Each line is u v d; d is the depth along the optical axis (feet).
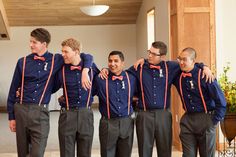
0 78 43.91
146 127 13.78
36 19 41.88
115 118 13.60
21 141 12.84
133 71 14.03
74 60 13.14
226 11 21.99
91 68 13.57
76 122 13.23
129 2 38.42
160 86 13.79
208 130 13.34
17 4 38.04
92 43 44.55
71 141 13.32
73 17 41.75
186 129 13.57
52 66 13.06
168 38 24.16
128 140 13.75
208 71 13.24
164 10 25.52
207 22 21.59
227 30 21.98
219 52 21.76
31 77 12.75
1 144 24.00
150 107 13.76
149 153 13.87
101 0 37.65
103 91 13.58
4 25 39.14
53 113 40.98
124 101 13.64
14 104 12.97
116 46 44.55
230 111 17.12
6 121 34.91
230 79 21.97
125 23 43.91
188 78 13.38
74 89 13.20
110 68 13.66
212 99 13.34
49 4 38.22
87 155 13.46
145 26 35.94
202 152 13.58
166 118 13.78
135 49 44.34
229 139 17.62
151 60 13.84
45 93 12.94
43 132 12.85
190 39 21.50
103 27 44.42
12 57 43.98
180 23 21.44
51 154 20.61
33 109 12.71
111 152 13.76
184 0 21.47
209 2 21.56
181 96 13.74
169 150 13.89
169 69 13.85
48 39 13.00
